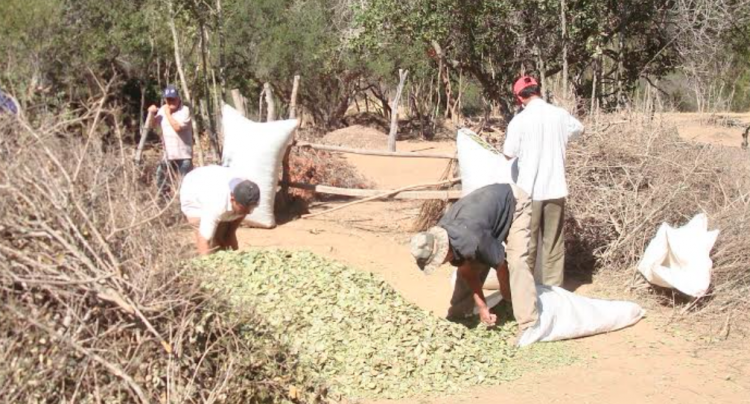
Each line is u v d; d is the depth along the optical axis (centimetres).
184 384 423
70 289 409
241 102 1201
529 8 1323
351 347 573
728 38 1468
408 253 896
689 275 726
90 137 443
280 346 477
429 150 2030
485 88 1486
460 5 1324
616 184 828
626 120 898
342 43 2169
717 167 845
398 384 556
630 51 1513
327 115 2433
